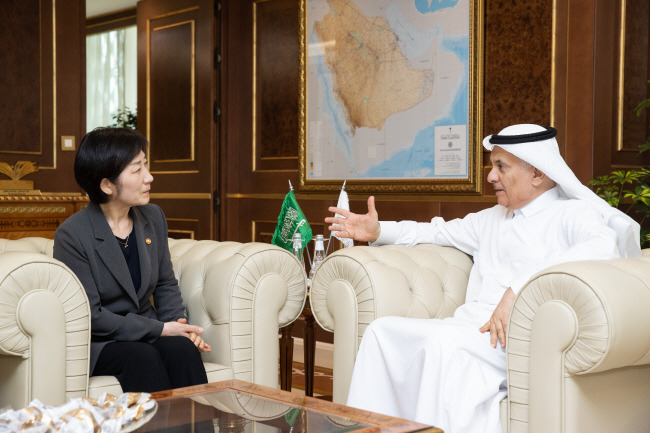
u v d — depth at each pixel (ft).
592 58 12.70
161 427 4.86
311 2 16.94
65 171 18.13
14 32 17.21
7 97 17.11
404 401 7.39
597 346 5.92
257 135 18.63
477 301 8.53
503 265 8.53
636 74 13.61
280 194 18.01
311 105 17.08
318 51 16.88
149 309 8.09
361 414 5.21
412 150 15.34
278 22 17.99
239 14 18.93
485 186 14.35
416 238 9.64
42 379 6.54
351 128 16.35
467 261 9.42
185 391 5.87
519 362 6.56
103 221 7.60
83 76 18.49
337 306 8.25
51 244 8.97
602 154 13.01
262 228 18.52
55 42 17.90
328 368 15.01
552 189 8.47
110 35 28.73
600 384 6.49
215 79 18.79
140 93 20.70
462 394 6.92
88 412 4.65
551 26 13.23
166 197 20.08
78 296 6.83
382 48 15.71
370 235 9.51
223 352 8.16
